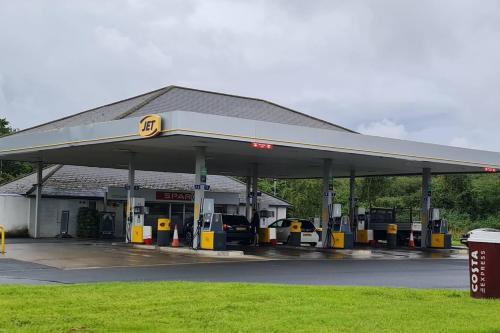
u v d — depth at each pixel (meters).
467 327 8.05
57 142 26.48
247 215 39.84
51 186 36.16
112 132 23.25
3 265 17.55
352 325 8.10
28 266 17.41
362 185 63.12
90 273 15.66
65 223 35.75
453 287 13.82
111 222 35.69
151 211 39.75
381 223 37.59
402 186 67.38
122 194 36.72
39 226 34.09
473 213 62.78
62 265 17.86
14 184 37.09
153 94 28.83
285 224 34.47
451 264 21.64
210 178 47.28
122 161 34.38
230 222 30.38
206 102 28.06
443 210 61.16
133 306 9.27
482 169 33.47
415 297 10.79
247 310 9.10
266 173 41.06
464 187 63.84
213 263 19.45
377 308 9.50
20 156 32.03
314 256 24.19
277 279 14.80
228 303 9.66
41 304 9.36
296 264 19.77
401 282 14.74
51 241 30.50
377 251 29.17
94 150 28.00
